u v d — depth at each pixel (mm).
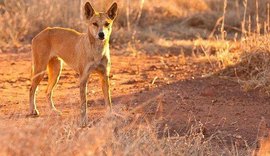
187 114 23188
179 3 53656
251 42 29328
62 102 24672
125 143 17297
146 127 19266
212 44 37938
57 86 28250
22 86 28484
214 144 19828
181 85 27906
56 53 23781
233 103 24938
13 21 40594
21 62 34094
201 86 27625
